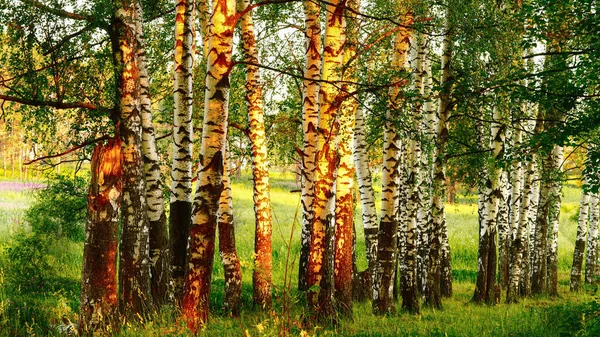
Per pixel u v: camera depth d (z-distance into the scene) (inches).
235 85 595.2
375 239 599.8
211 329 374.0
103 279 348.5
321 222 417.7
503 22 445.1
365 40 452.4
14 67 372.2
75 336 349.4
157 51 564.7
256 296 512.7
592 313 396.2
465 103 540.7
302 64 598.5
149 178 442.0
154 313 380.2
